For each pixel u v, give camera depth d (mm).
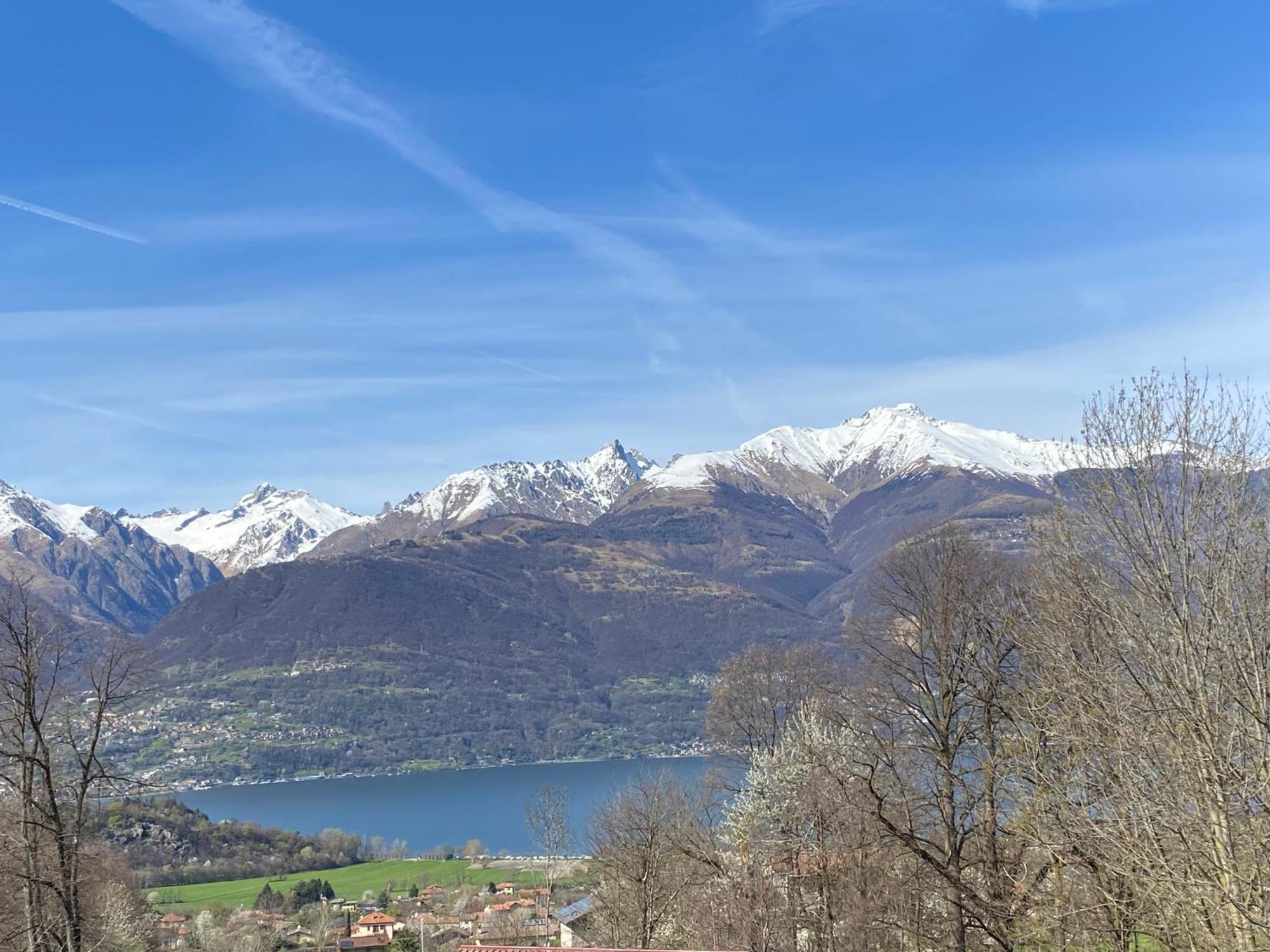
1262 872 20766
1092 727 24469
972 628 34688
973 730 34281
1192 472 24219
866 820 35688
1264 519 23109
